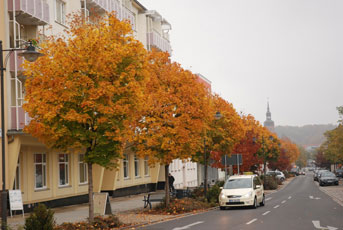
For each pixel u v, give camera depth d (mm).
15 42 23188
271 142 69375
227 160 38000
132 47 17906
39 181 27875
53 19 28312
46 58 16984
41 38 24938
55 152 29469
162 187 50719
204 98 25688
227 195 27234
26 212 25609
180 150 24125
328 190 50938
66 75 16609
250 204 26969
